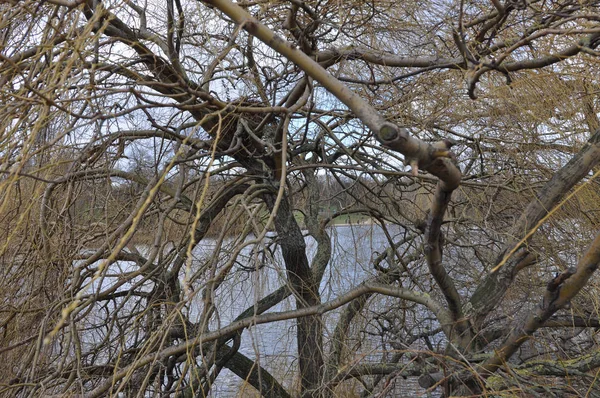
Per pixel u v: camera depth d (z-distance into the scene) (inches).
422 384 127.4
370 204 242.5
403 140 69.0
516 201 195.9
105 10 97.3
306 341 193.0
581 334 199.9
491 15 131.8
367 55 158.2
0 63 101.7
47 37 108.2
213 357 141.3
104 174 147.0
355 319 218.8
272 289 253.1
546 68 146.5
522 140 179.8
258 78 172.9
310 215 257.0
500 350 112.1
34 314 133.8
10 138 91.7
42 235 125.6
